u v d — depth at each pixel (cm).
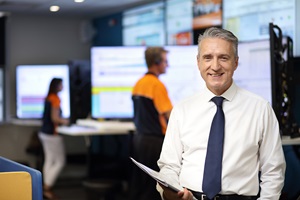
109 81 667
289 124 403
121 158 785
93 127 668
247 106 264
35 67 900
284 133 397
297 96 523
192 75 608
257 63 453
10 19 914
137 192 527
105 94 669
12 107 923
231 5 625
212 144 259
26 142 927
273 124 263
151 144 498
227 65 254
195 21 684
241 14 609
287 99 407
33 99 903
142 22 802
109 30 902
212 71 254
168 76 612
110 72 665
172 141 274
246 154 258
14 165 284
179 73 610
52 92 736
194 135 266
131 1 763
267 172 262
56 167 735
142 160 502
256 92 455
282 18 550
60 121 733
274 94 386
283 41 443
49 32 943
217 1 646
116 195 725
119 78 665
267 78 445
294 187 488
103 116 673
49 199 715
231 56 254
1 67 913
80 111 739
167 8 740
